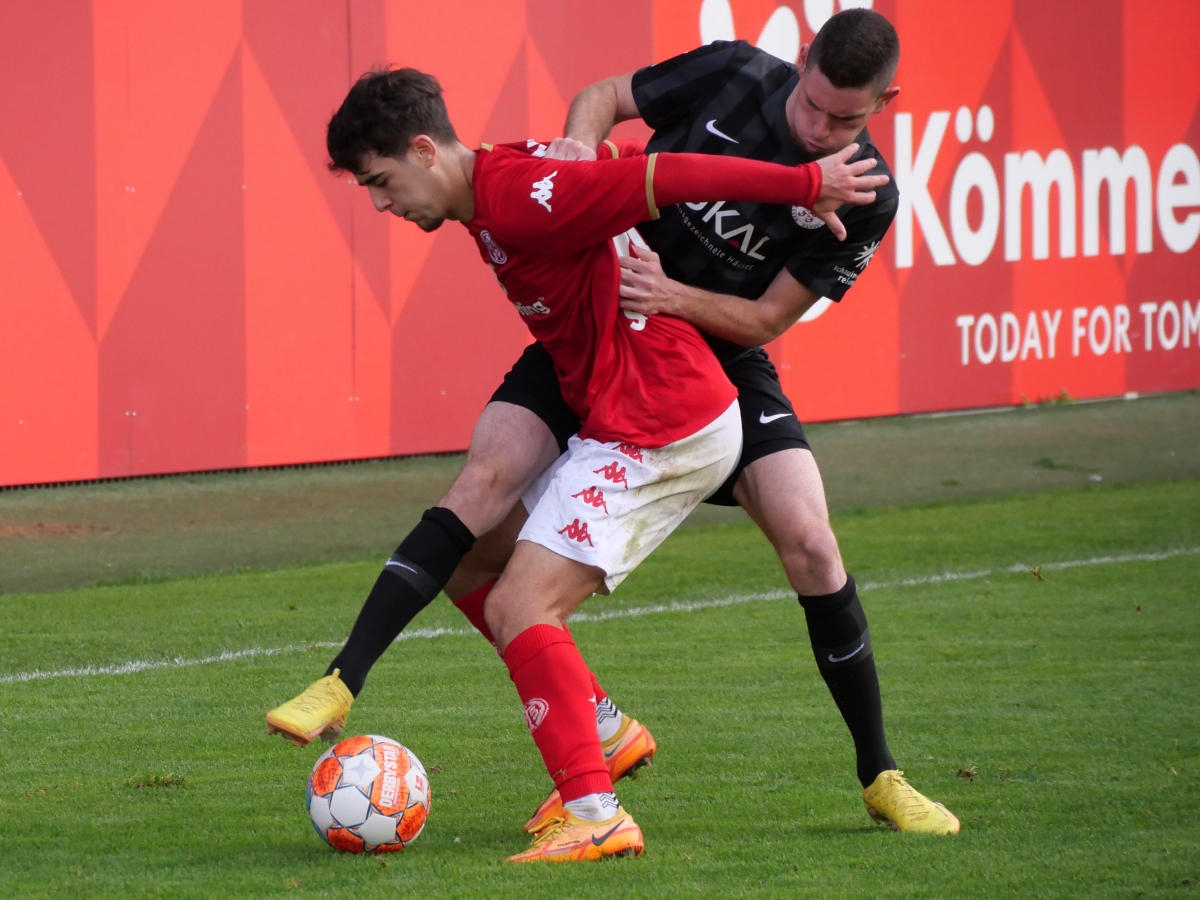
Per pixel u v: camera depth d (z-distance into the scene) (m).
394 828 12.27
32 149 32.66
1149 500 33.88
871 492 35.12
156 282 34.28
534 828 12.79
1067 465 38.72
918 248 44.09
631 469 12.07
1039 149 46.09
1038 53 45.78
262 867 11.93
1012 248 45.91
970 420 45.19
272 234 35.53
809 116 12.69
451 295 37.84
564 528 12.05
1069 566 26.83
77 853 12.43
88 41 33.03
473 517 12.56
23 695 18.53
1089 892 11.39
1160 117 48.53
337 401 36.66
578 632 22.19
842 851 12.45
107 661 20.38
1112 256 47.94
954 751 15.98
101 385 33.88
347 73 36.06
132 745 16.30
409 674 19.72
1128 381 48.84
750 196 11.59
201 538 29.92
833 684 13.27
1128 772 15.15
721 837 12.93
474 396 38.41
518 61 37.84
